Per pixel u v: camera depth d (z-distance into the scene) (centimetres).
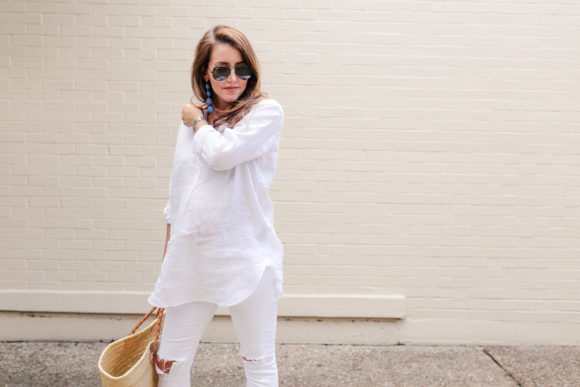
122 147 379
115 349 219
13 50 372
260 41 377
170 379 216
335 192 385
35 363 346
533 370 346
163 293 210
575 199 386
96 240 382
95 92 376
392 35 379
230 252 205
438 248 388
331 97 380
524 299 390
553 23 379
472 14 379
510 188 386
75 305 381
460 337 390
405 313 388
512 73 381
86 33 374
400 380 329
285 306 384
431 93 381
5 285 380
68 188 379
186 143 218
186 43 376
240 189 208
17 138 376
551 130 383
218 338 388
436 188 385
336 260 387
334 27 378
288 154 383
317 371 342
